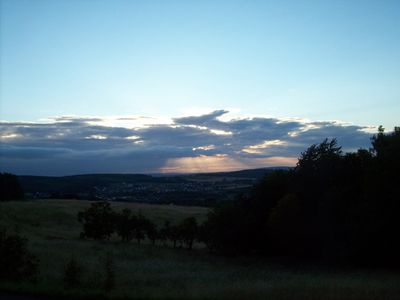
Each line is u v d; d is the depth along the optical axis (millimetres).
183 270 26391
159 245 49562
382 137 31078
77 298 11508
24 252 16203
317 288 14086
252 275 24266
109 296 11555
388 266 30297
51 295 11828
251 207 41938
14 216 61594
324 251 34719
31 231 50594
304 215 35062
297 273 26312
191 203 104062
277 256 39469
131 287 15031
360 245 29938
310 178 36375
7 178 102312
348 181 35094
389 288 14523
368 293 12719
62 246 35312
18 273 15273
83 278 16672
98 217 49562
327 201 33469
